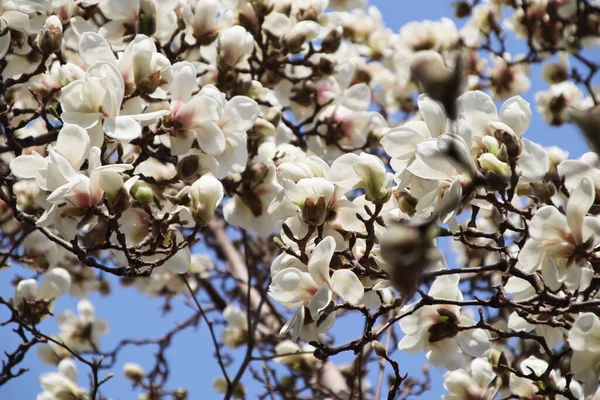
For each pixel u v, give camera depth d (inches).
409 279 50.9
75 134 64.0
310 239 64.2
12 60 77.0
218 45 78.1
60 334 89.2
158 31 77.7
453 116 50.5
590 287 62.1
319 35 86.4
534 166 63.3
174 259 68.1
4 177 68.4
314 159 64.6
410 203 64.0
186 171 68.8
